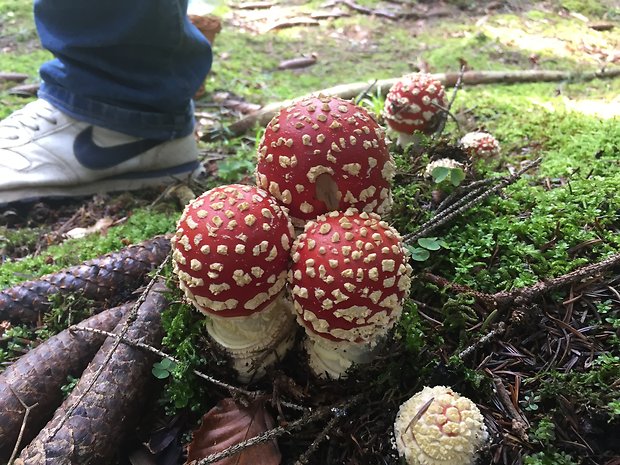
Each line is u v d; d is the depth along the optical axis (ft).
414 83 1.82
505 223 1.48
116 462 1.15
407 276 1.04
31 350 1.27
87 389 1.06
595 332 1.24
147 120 1.93
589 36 3.54
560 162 1.87
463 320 1.25
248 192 1.05
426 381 1.16
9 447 1.13
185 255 1.01
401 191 1.57
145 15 1.71
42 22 1.82
